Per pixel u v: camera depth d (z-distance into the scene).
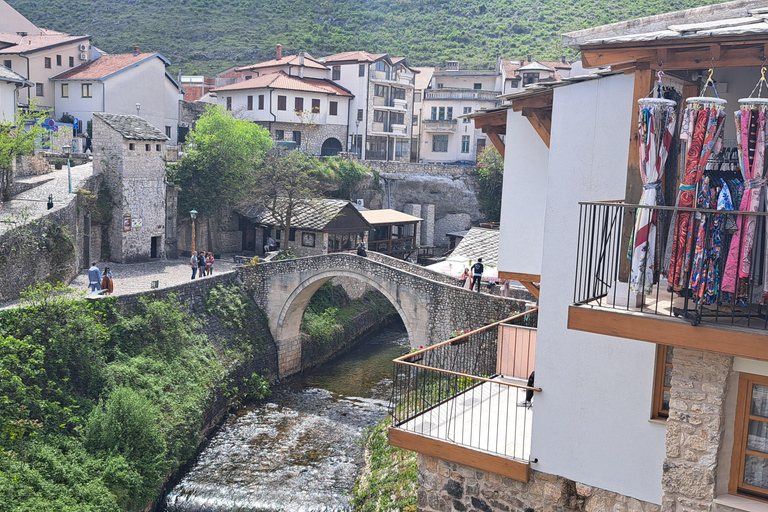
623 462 9.77
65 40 58.41
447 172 63.53
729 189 7.66
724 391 8.44
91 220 38.25
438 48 100.12
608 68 10.08
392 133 67.00
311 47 105.25
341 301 41.31
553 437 10.39
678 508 8.84
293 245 45.34
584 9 103.81
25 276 29.06
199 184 45.53
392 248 53.34
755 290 7.93
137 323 27.30
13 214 30.11
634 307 8.48
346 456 24.67
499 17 107.31
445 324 27.47
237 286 33.97
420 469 11.73
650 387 9.48
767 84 9.54
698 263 7.61
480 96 70.62
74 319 24.19
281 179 44.94
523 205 12.40
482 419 12.34
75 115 55.19
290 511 20.80
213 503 21.25
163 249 42.25
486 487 11.05
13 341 21.80
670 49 8.17
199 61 103.75
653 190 8.07
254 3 123.00
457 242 57.59
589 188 9.92
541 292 10.47
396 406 12.52
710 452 8.53
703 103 7.57
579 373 10.11
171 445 22.77
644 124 8.02
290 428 27.22
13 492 17.55
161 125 57.56
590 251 8.57
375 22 114.00
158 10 122.38
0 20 71.94
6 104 42.03
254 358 32.09
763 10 9.28
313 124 60.44
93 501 18.64
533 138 12.22
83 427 21.47
